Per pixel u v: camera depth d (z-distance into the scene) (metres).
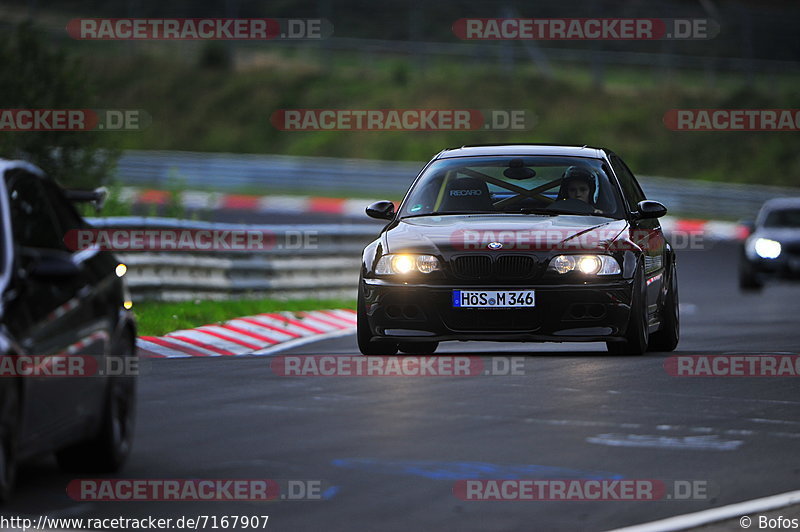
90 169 75.50
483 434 30.41
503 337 42.84
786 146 192.38
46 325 23.45
